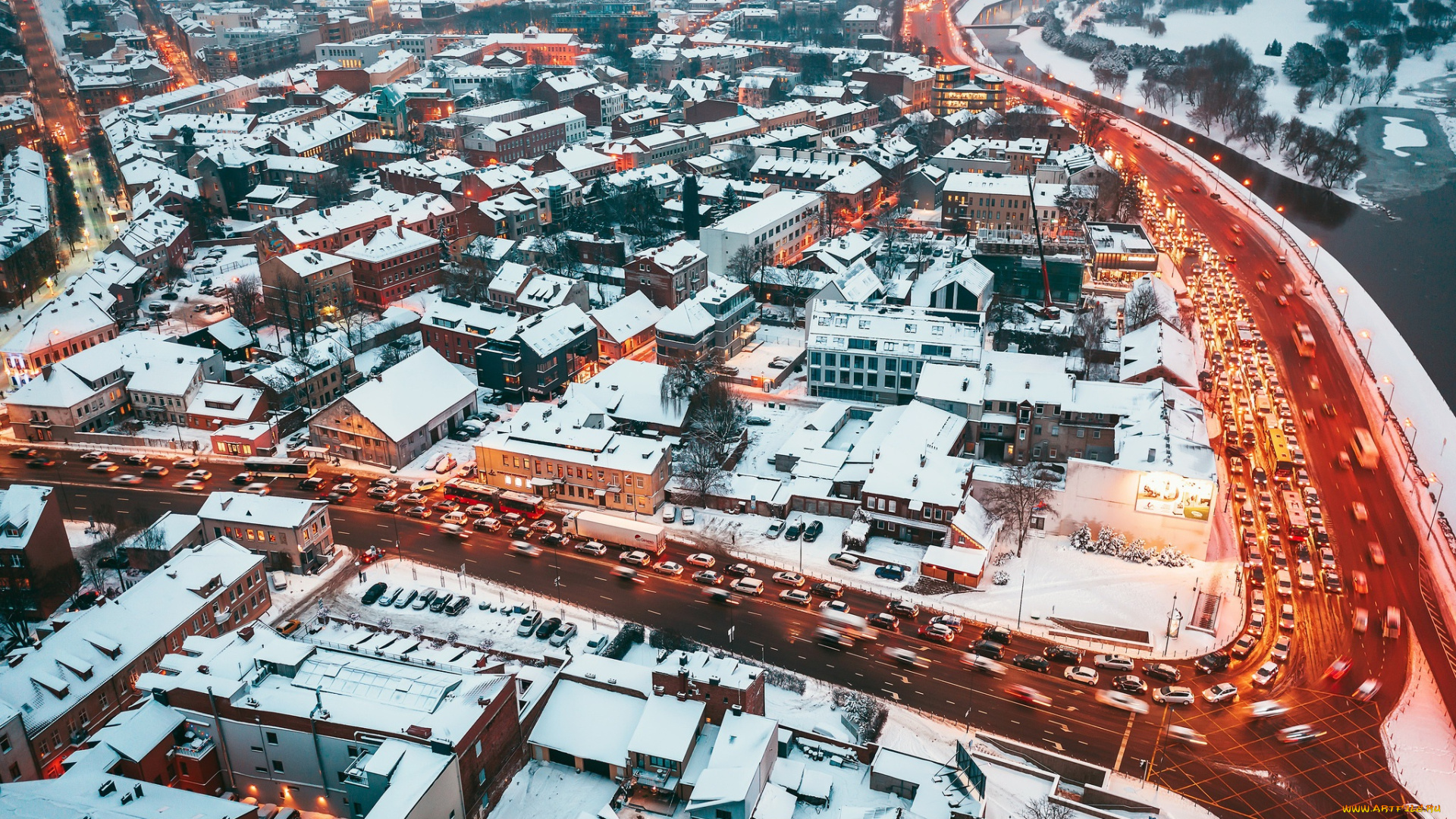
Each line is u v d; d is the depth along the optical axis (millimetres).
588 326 187250
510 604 124375
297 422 171500
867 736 99312
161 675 94188
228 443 162625
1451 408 177500
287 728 89938
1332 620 119250
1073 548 133000
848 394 176375
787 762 92812
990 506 138875
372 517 145000
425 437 163000
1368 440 163125
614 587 128500
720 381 169875
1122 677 109688
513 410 176625
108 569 130000
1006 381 154750
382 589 126562
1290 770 97125
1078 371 164625
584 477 146250
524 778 95688
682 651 102000
